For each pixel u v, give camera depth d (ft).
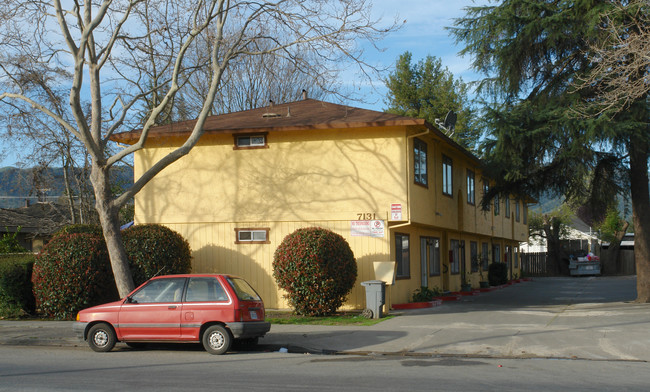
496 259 120.47
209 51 57.62
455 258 89.76
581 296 82.84
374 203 62.95
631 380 29.81
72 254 57.57
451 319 54.44
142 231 61.72
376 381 29.43
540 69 68.85
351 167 63.93
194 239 67.31
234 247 66.33
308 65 51.83
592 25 59.11
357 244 63.05
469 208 90.94
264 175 66.23
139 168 69.26
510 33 66.13
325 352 40.50
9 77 54.65
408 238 69.82
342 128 63.87
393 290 64.44
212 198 67.21
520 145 63.87
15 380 29.94
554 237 158.40
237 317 38.73
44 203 96.68
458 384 28.63
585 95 63.67
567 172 66.69
